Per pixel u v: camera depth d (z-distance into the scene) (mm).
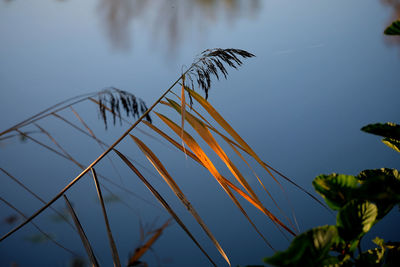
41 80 4098
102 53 4902
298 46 4895
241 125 3197
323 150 2801
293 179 2521
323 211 2209
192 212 1111
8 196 2439
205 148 2883
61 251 1969
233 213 2262
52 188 2514
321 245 711
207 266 1895
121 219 2193
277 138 2988
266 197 2371
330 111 3332
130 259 1105
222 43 5254
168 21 6281
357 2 6484
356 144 2832
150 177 2631
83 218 2213
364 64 4203
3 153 2809
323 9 6391
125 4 7098
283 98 3592
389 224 1978
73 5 6934
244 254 1982
